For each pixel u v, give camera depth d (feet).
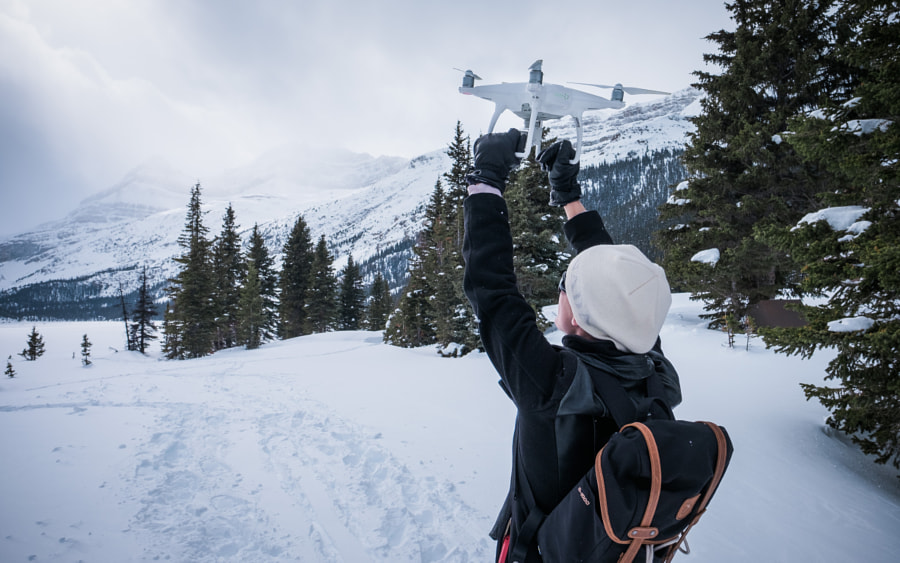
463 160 106.22
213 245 159.43
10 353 280.92
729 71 46.75
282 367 44.73
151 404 27.20
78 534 11.92
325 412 25.50
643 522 2.72
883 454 18.98
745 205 42.88
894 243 15.67
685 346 38.73
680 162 49.96
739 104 46.75
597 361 3.33
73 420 22.90
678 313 58.18
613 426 3.23
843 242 17.51
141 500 14.03
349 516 13.64
